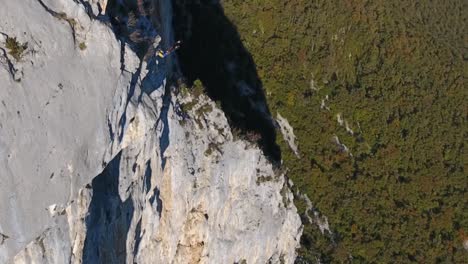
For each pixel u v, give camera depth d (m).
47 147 22.17
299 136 60.81
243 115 55.12
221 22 58.91
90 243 25.91
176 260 39.56
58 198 22.78
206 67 53.47
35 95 21.77
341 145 63.00
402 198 61.88
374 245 57.47
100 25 24.67
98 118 24.31
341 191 59.59
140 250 33.06
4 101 20.75
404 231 59.50
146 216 32.72
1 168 20.73
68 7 23.30
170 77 39.19
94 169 24.58
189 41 53.47
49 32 22.50
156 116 30.03
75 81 23.31
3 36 21.05
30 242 22.06
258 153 44.78
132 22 30.56
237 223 44.00
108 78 24.91
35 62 21.91
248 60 59.91
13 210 21.22
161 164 33.41
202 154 38.44
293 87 62.31
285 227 49.50
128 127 27.36
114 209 27.91
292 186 57.19
